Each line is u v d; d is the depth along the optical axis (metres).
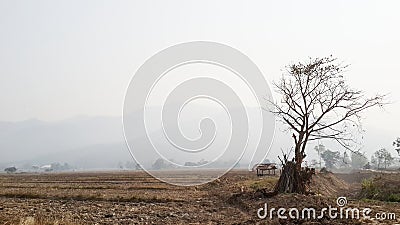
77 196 40.22
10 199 39.69
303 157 36.41
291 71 38.25
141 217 27.84
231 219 26.72
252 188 46.97
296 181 35.03
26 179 86.88
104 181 71.19
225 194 42.66
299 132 36.59
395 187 40.44
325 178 62.31
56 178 92.00
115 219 27.00
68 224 23.08
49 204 35.31
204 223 25.20
